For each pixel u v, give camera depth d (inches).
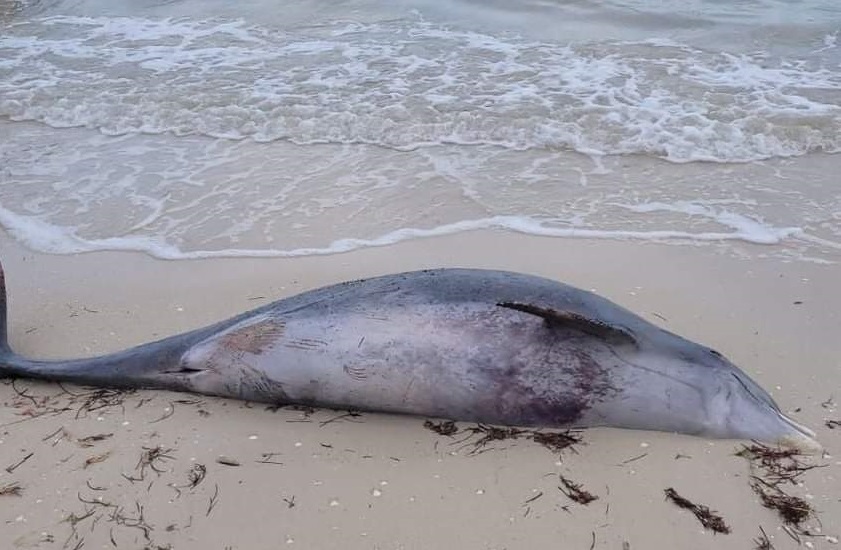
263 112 196.9
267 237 148.4
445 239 145.6
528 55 226.2
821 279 130.2
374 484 92.7
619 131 181.8
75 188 168.7
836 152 173.2
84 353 116.7
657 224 148.9
